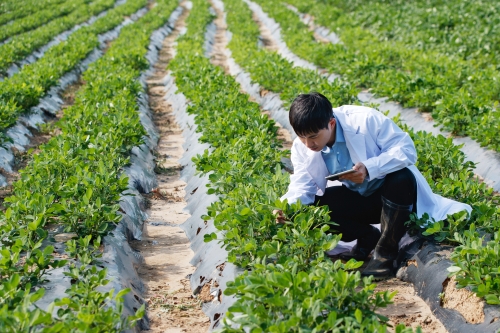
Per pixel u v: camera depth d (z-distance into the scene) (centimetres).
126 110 962
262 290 364
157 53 2031
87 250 493
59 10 2864
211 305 477
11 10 2811
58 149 729
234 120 809
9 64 1564
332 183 514
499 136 791
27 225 511
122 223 612
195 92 1066
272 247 436
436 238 484
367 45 1592
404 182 465
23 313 340
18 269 439
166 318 472
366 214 503
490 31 1598
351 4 2533
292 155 507
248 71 1405
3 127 896
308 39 1809
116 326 397
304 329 329
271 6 2717
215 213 530
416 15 1970
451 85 1035
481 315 412
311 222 449
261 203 489
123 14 2862
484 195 578
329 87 1034
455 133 870
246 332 391
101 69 1352
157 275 552
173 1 3262
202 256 561
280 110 1115
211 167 646
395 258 501
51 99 1256
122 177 628
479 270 419
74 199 592
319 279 377
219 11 3148
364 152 464
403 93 1041
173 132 1102
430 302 454
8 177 821
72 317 365
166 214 716
